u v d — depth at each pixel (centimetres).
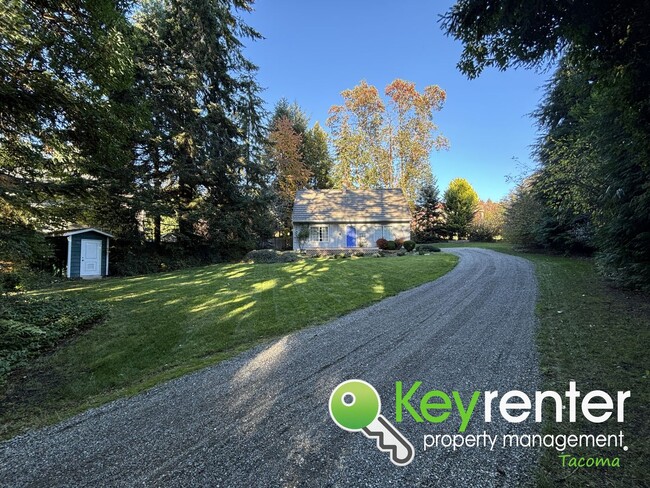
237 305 774
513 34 323
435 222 3425
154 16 1557
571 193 954
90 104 595
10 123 558
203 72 1708
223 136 1816
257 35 1812
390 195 2609
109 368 465
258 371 429
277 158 2942
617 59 311
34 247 607
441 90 3059
